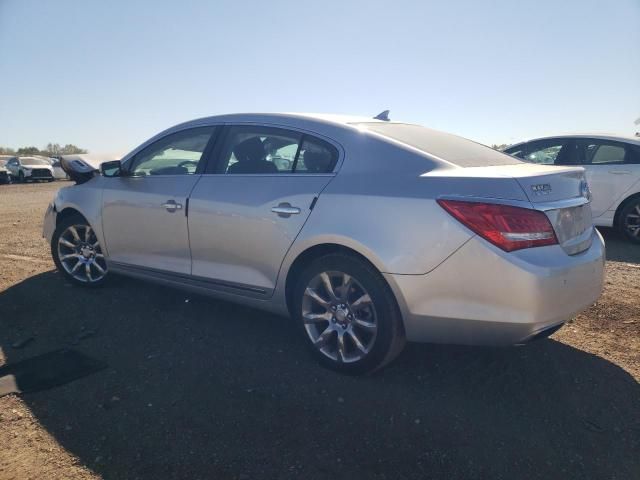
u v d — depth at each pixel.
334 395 2.94
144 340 3.69
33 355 3.43
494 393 2.98
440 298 2.77
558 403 2.88
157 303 4.44
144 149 4.37
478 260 2.65
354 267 3.00
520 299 2.59
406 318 2.89
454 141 3.64
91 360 3.36
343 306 3.13
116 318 4.09
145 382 3.07
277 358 3.42
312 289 3.24
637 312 4.21
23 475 2.25
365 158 3.16
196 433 2.57
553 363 3.34
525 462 2.38
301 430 2.60
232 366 3.29
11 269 5.56
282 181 3.40
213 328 3.92
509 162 3.45
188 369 3.25
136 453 2.41
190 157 4.02
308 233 3.16
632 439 2.56
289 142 3.52
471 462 2.37
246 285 3.56
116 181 4.42
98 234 4.52
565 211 2.86
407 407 2.82
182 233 3.87
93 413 2.74
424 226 2.78
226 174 3.73
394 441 2.52
